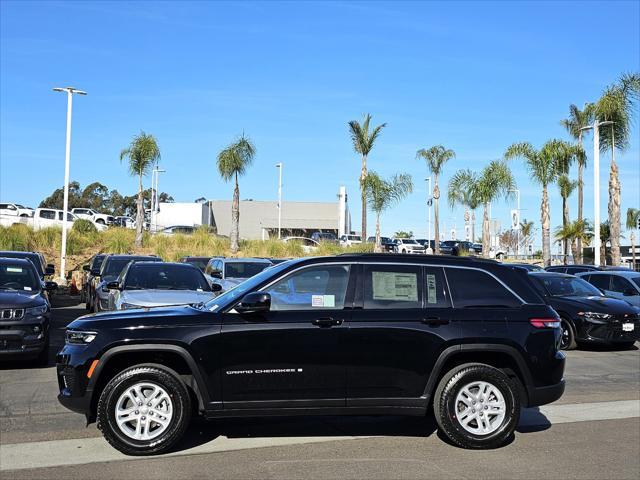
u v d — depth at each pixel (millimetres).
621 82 31266
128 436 6078
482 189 36000
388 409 6406
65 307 21016
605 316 13570
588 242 42594
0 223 37188
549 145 32219
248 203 70500
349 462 6000
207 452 6266
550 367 6625
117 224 48656
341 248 36969
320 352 6301
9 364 10859
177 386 6172
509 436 6723
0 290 10812
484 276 6785
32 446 6426
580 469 5891
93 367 6156
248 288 6566
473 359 6691
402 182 37281
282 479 5504
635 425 7539
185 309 6672
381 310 6488
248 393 6246
